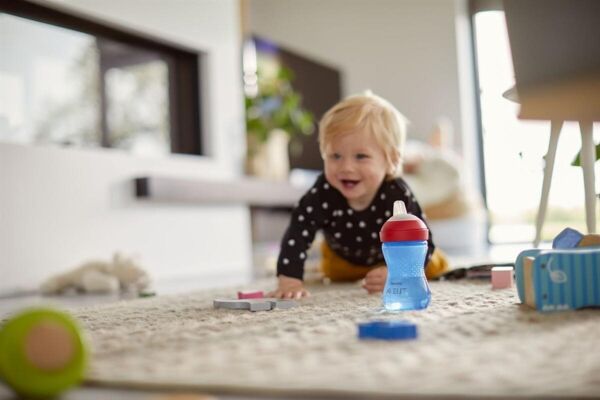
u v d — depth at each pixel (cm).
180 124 327
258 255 350
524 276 119
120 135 292
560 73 159
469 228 393
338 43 512
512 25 164
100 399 69
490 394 64
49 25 259
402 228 121
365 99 166
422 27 488
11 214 237
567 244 128
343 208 173
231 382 71
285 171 386
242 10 412
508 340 87
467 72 489
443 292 148
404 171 390
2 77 241
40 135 254
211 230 328
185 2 320
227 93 346
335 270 200
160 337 99
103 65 284
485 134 493
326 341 91
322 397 66
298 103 407
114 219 276
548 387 65
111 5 278
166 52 321
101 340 99
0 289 231
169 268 302
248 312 126
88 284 226
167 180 289
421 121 486
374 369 74
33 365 70
